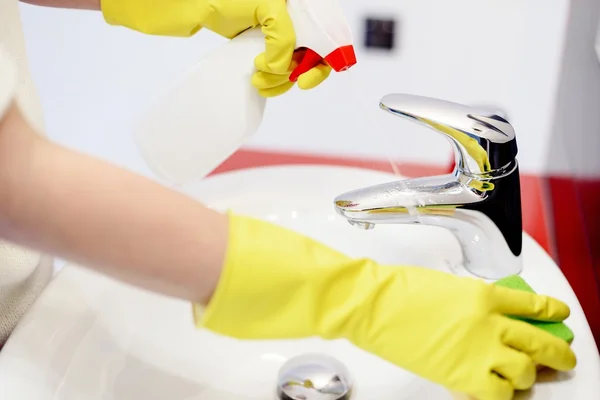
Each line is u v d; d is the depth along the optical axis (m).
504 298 0.43
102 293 0.56
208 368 0.58
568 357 0.43
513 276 0.52
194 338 0.59
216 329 0.40
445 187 0.53
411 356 0.41
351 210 0.54
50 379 0.48
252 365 0.59
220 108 0.55
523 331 0.42
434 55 0.96
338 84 0.96
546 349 0.42
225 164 0.96
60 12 0.95
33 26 0.97
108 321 0.55
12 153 0.33
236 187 0.69
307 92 0.97
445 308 0.41
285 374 0.53
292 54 0.53
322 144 1.00
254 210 0.68
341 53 0.50
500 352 0.41
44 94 1.03
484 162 0.50
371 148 0.99
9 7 0.57
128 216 0.35
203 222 0.38
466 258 0.58
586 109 0.70
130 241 0.35
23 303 0.58
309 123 0.99
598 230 0.61
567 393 0.44
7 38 0.57
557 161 0.84
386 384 0.56
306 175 0.71
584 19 0.75
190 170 0.57
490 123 0.49
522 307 0.44
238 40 0.54
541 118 0.94
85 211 0.35
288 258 0.39
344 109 0.98
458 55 0.96
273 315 0.40
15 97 0.34
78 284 0.56
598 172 0.62
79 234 0.35
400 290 0.41
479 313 0.41
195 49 0.97
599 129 0.63
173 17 0.56
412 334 0.41
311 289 0.39
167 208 0.36
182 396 0.54
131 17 0.58
